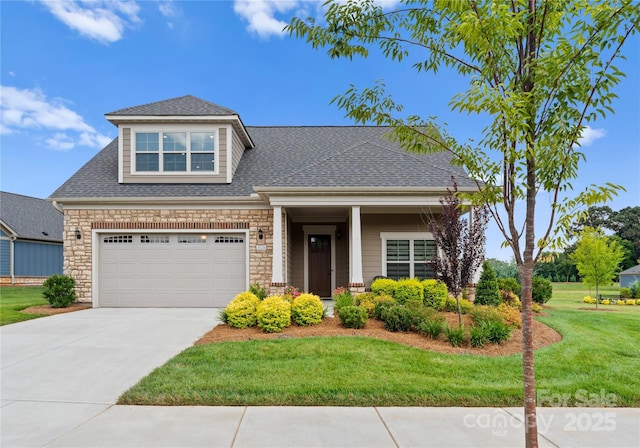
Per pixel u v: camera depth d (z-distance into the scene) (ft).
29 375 18.31
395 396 15.43
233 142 44.88
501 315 27.86
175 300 41.01
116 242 41.24
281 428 12.96
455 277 24.41
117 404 15.01
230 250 41.42
